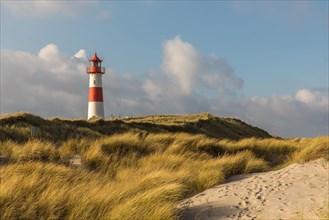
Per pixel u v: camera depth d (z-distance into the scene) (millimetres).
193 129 36688
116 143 12859
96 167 10422
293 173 9484
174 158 11555
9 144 12172
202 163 11352
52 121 23375
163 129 33219
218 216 6578
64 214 5691
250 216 6445
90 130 23875
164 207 6035
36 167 7980
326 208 6242
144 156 12289
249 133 48281
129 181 8562
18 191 5848
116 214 5570
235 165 11250
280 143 16766
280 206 6844
